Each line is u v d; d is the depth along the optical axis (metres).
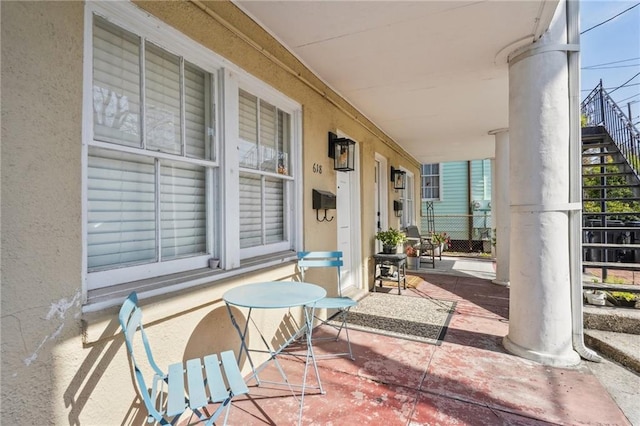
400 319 3.64
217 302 2.12
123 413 1.53
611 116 5.32
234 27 2.27
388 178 6.27
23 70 1.21
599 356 2.62
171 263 1.97
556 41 2.59
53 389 1.28
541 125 2.60
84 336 1.38
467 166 10.67
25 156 1.21
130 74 1.75
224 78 2.25
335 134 3.90
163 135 1.94
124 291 1.63
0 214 1.15
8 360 1.16
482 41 2.72
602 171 5.38
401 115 4.86
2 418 1.14
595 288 3.19
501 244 5.43
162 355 1.75
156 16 1.75
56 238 1.31
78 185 1.40
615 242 5.95
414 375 2.37
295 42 2.79
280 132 3.09
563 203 2.56
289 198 3.20
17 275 1.19
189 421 1.80
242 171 2.55
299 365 2.55
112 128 1.67
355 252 4.83
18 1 1.19
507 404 2.01
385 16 2.38
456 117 4.92
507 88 3.81
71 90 1.37
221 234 2.24
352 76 3.48
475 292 4.91
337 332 3.25
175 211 2.07
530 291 2.64
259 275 2.50
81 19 1.42
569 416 1.89
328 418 1.88
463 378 2.32
